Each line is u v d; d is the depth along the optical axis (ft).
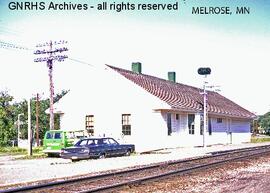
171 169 62.34
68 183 45.55
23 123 251.39
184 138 123.44
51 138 97.76
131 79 116.98
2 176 54.95
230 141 160.04
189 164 69.97
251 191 41.16
